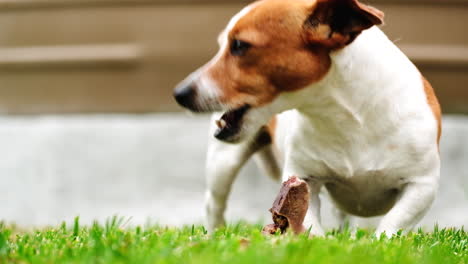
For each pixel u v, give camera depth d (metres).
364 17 4.06
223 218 6.20
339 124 4.46
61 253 3.64
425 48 10.18
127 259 3.30
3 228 5.30
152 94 10.62
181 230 5.12
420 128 4.46
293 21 4.18
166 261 3.18
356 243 3.77
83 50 10.77
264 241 3.58
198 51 10.37
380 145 4.51
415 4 10.15
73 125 10.61
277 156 5.72
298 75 4.21
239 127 4.37
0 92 11.23
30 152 10.60
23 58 11.01
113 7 10.64
